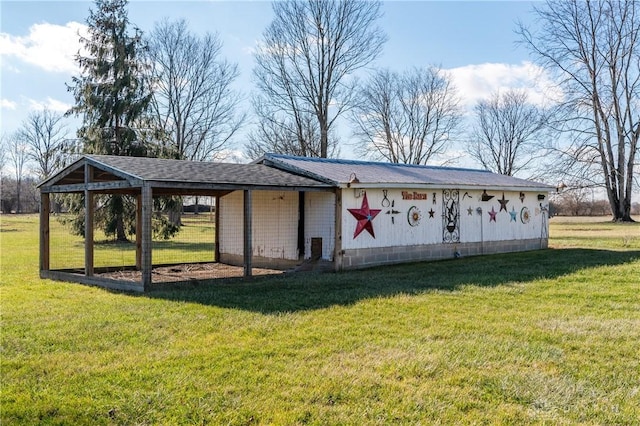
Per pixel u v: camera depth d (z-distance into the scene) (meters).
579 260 13.16
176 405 3.88
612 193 32.94
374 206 12.43
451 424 3.58
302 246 12.73
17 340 5.62
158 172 9.50
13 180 54.44
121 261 15.22
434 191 13.91
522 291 8.52
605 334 5.77
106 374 4.52
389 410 3.79
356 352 5.12
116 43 22.20
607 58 29.67
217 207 14.43
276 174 11.72
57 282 10.36
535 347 5.29
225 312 6.95
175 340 5.59
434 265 12.52
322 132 32.78
